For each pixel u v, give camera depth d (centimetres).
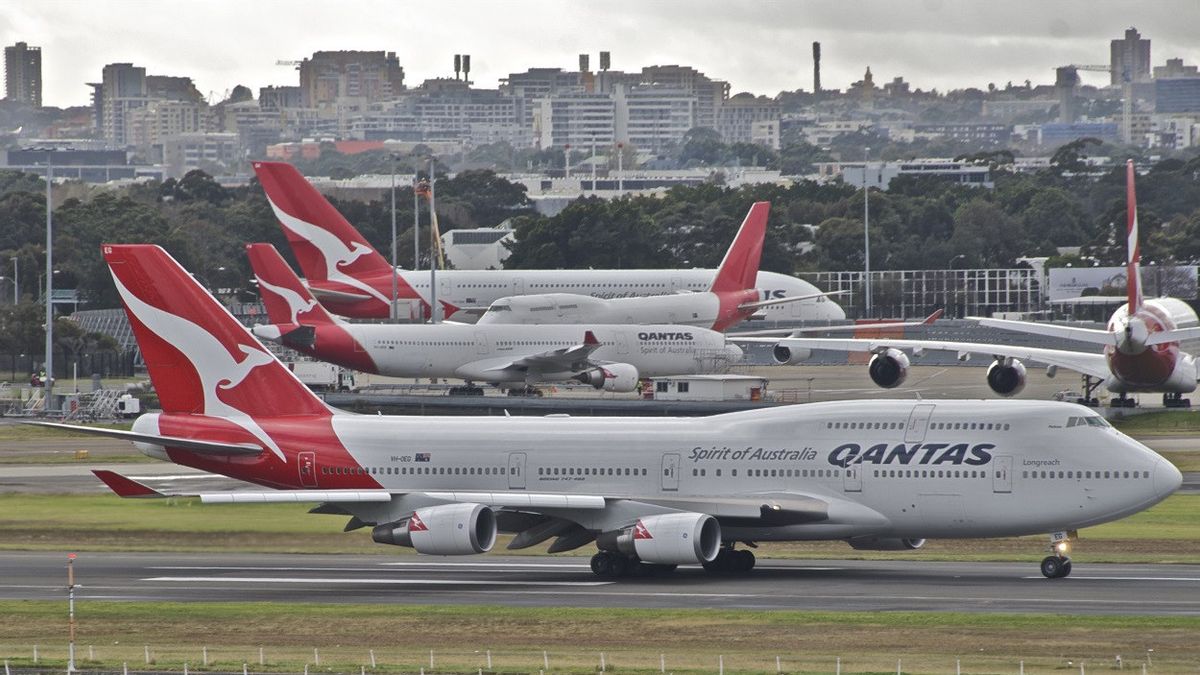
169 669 17588
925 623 19362
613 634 19212
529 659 17838
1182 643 18000
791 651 17988
